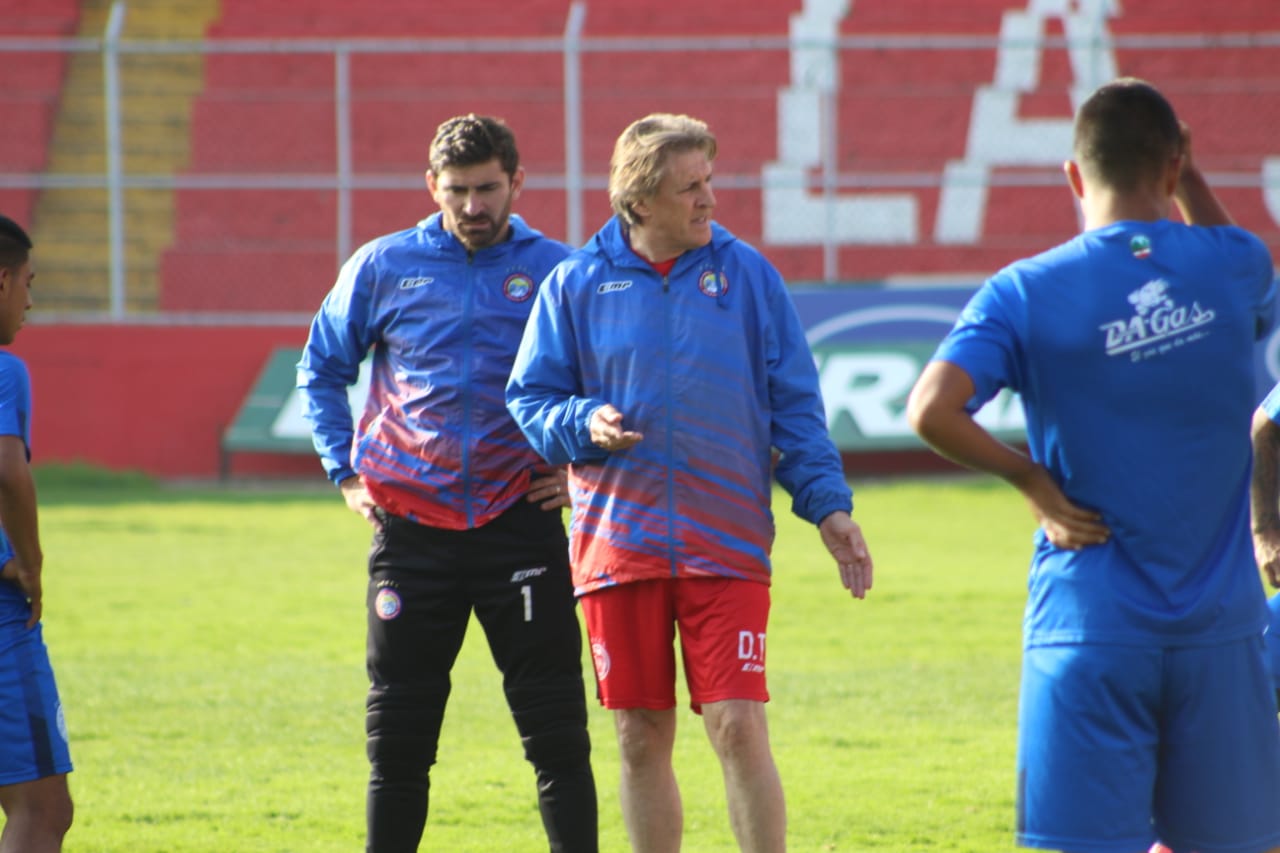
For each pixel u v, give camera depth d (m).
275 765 22.73
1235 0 86.00
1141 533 11.79
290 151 82.94
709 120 83.25
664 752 15.32
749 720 14.61
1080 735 11.80
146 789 21.30
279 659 30.98
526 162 81.25
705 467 14.77
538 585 15.98
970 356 11.87
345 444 16.91
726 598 14.76
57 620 35.34
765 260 15.47
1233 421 11.98
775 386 15.24
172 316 68.31
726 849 18.34
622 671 15.12
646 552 14.77
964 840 18.62
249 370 68.44
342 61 66.75
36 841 14.26
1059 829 11.82
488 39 88.06
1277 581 14.88
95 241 80.88
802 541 48.88
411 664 16.14
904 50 85.50
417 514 16.06
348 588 40.03
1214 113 80.75
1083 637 11.82
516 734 24.81
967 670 29.50
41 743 14.27
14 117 83.44
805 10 88.25
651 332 14.87
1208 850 11.95
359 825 19.50
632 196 14.75
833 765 22.44
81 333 67.81
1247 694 11.95
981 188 82.00
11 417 14.32
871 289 65.88
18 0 89.62
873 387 64.75
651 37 88.06
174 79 86.19
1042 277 12.02
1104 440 11.82
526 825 19.50
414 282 16.33
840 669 29.64
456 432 15.99
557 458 15.06
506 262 16.34
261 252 76.75
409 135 83.12
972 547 46.62
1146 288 11.84
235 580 41.25
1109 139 12.16
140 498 61.06
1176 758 11.97
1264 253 12.34
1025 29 86.56
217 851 18.31
